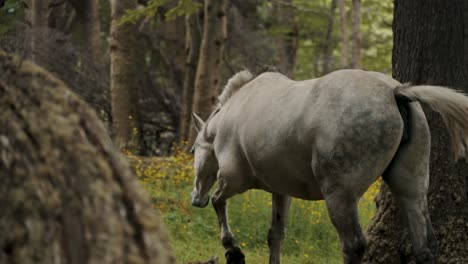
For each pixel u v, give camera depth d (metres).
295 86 7.21
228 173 8.81
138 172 16.73
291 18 35.53
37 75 2.94
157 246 2.58
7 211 2.47
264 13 39.25
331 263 11.27
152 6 19.56
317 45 39.28
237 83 9.08
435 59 8.74
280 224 9.32
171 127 27.36
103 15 33.94
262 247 12.55
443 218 8.68
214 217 13.61
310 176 6.96
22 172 2.54
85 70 23.92
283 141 6.98
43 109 2.76
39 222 2.43
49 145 2.62
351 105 6.36
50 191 2.49
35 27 19.73
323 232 13.04
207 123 9.83
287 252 12.31
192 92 25.78
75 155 2.63
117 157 2.84
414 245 6.75
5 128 2.64
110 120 24.72
